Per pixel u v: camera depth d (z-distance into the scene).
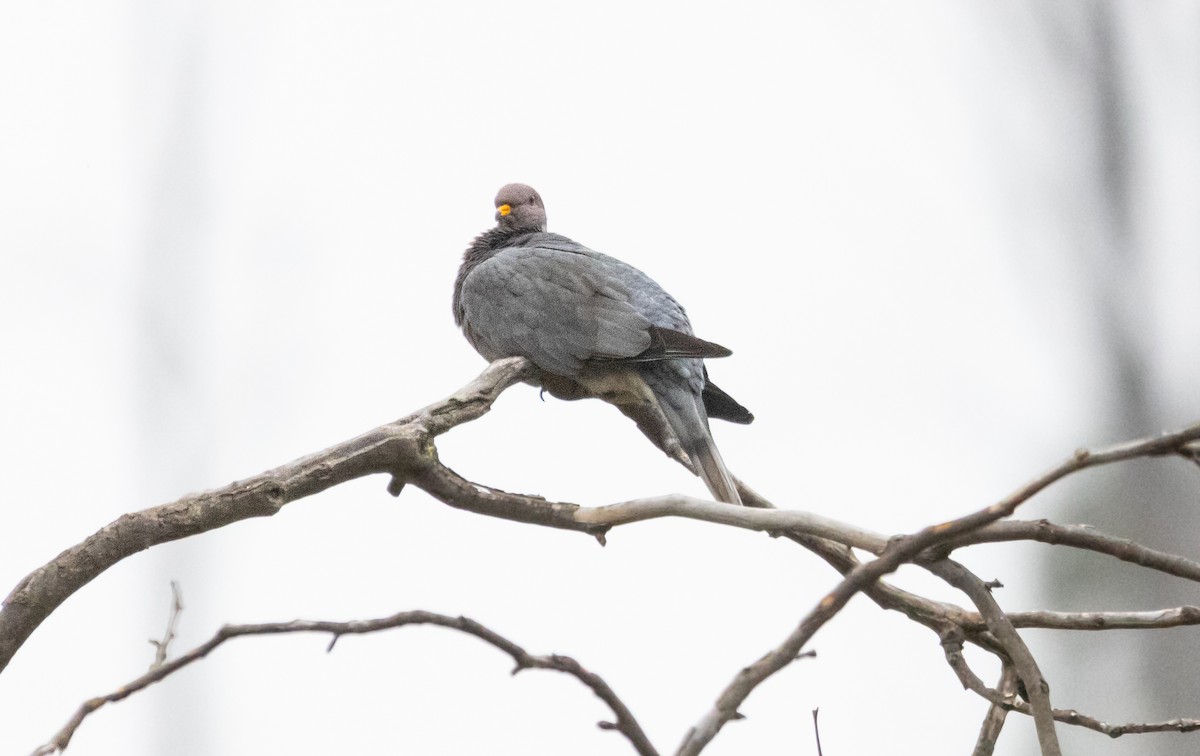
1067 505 18.47
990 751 6.55
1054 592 17.56
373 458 7.39
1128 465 18.25
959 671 6.86
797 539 7.82
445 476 7.66
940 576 6.40
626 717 5.63
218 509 7.03
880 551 6.52
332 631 5.66
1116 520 17.92
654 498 7.28
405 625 5.64
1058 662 17.70
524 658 5.61
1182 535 17.59
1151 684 17.14
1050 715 5.92
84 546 6.83
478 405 8.16
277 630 5.66
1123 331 21.59
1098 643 17.55
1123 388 21.48
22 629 6.72
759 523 6.86
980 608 6.27
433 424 7.77
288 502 7.26
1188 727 6.21
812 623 5.47
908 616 7.22
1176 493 17.94
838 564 7.81
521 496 7.73
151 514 6.92
